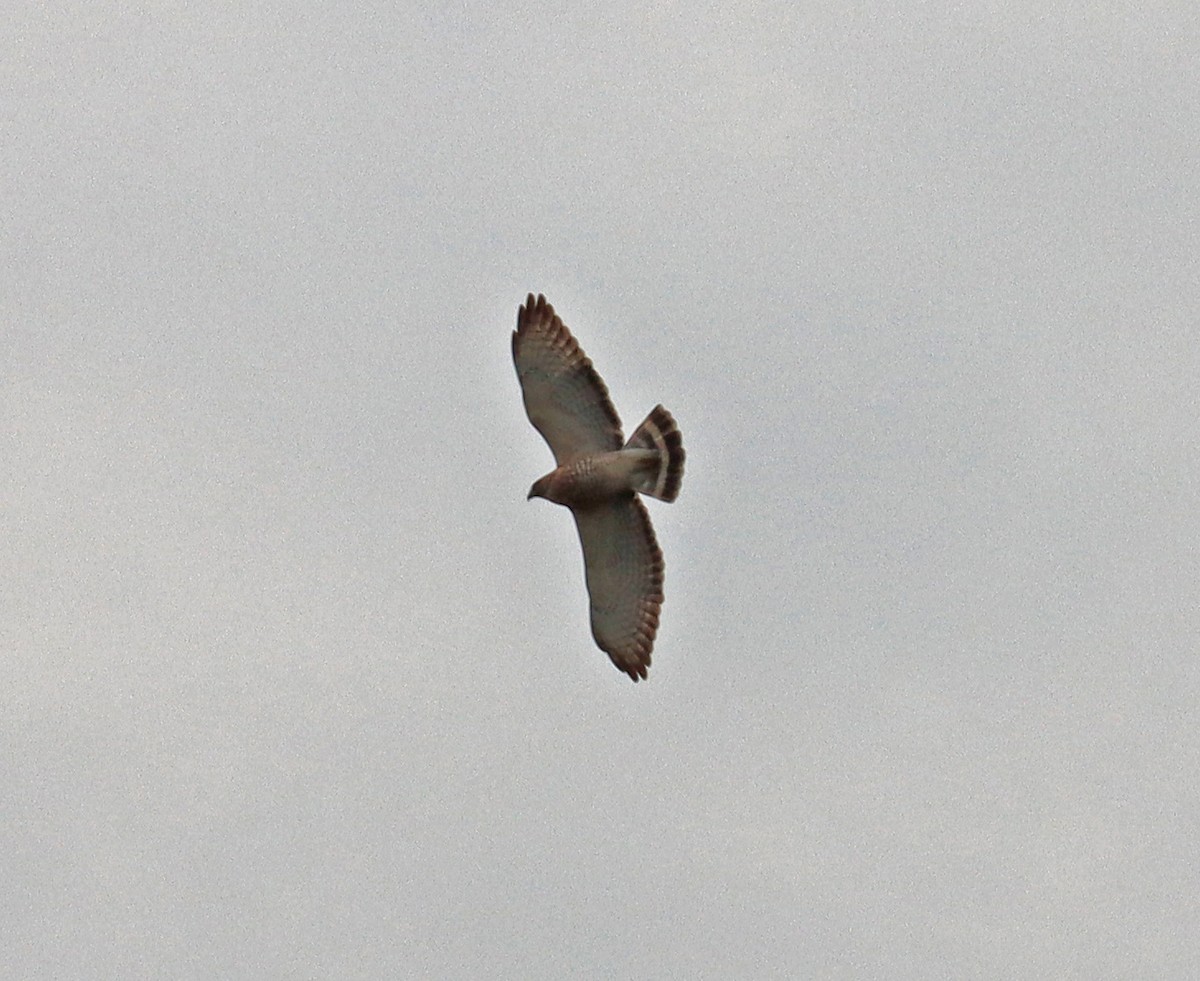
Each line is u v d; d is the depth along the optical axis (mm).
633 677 45031
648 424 44438
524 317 44875
